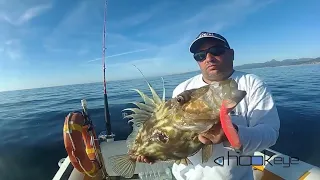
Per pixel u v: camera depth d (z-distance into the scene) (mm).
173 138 658
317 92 4887
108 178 1140
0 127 4602
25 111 6371
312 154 2246
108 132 1503
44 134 3879
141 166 1186
